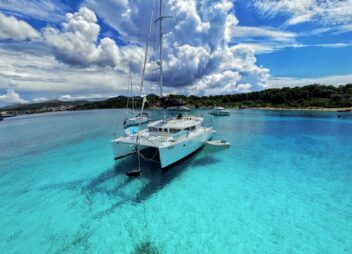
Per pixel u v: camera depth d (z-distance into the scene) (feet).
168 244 20.70
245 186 32.71
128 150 45.24
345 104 176.04
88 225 24.13
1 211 27.61
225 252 19.43
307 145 56.90
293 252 19.22
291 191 30.66
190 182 34.47
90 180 36.63
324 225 22.81
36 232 23.21
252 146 56.90
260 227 22.79
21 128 131.54
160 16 45.11
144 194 30.94
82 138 77.97
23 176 40.06
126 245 20.79
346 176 35.42
